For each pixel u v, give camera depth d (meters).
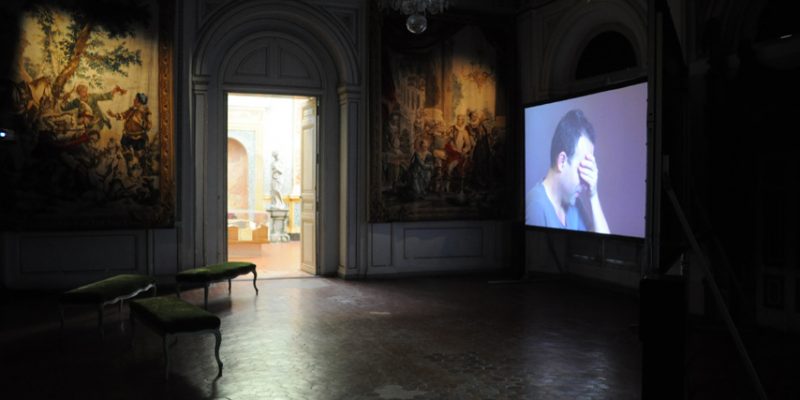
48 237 8.84
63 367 5.29
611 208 8.28
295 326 6.85
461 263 10.98
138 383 4.87
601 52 9.62
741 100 6.65
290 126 18.62
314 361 5.51
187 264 9.52
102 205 8.96
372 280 10.17
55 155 8.71
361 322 7.05
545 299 8.53
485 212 10.92
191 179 9.50
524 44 10.81
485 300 8.45
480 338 6.34
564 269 10.39
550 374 5.16
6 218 8.51
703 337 6.32
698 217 4.96
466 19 10.67
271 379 5.00
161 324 4.99
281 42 10.21
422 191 10.53
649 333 3.45
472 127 10.79
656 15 3.49
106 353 5.73
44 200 8.67
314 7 9.96
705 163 7.00
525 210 10.08
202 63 9.51
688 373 5.13
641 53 8.65
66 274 8.92
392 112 10.31
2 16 8.41
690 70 7.20
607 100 8.32
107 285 6.53
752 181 6.80
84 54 8.82
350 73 10.22
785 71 6.29
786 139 6.38
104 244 9.11
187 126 9.47
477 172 10.85
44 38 8.62
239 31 9.92
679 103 4.28
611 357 5.66
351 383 4.90
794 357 5.63
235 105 18.25
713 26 6.91
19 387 4.76
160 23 9.22
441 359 5.58
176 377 5.04
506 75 10.94
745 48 6.50
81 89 8.82
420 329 6.73
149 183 9.17
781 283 6.65
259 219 18.52
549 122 9.47
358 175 10.33
